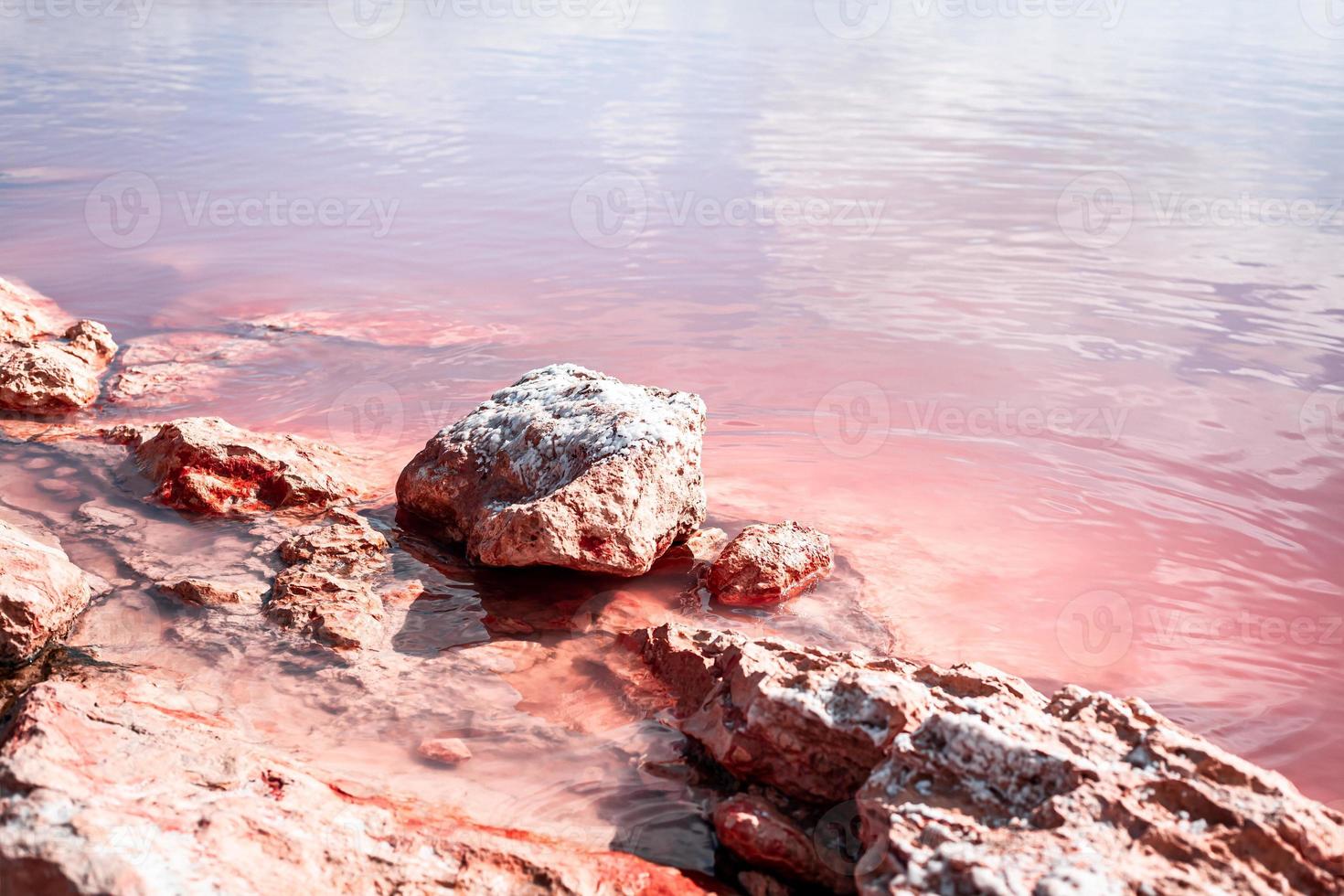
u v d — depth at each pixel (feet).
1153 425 27.91
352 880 11.32
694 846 13.17
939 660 17.63
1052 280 39.88
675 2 141.08
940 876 10.41
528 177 55.31
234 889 10.55
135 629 17.46
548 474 20.62
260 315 36.65
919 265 41.88
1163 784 11.22
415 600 18.93
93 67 81.61
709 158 58.95
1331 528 22.77
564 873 11.80
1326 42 102.68
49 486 22.57
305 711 15.51
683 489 20.67
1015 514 23.27
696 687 15.93
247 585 18.92
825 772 13.39
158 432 23.57
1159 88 78.48
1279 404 29.22
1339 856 10.30
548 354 33.40
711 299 38.47
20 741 11.71
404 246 44.88
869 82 81.25
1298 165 56.70
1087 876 9.89
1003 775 11.77
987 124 66.59
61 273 40.40
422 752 14.67
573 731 15.35
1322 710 16.75
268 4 125.90
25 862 10.10
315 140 62.23
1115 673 17.52
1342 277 39.81
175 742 12.91
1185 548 21.97
